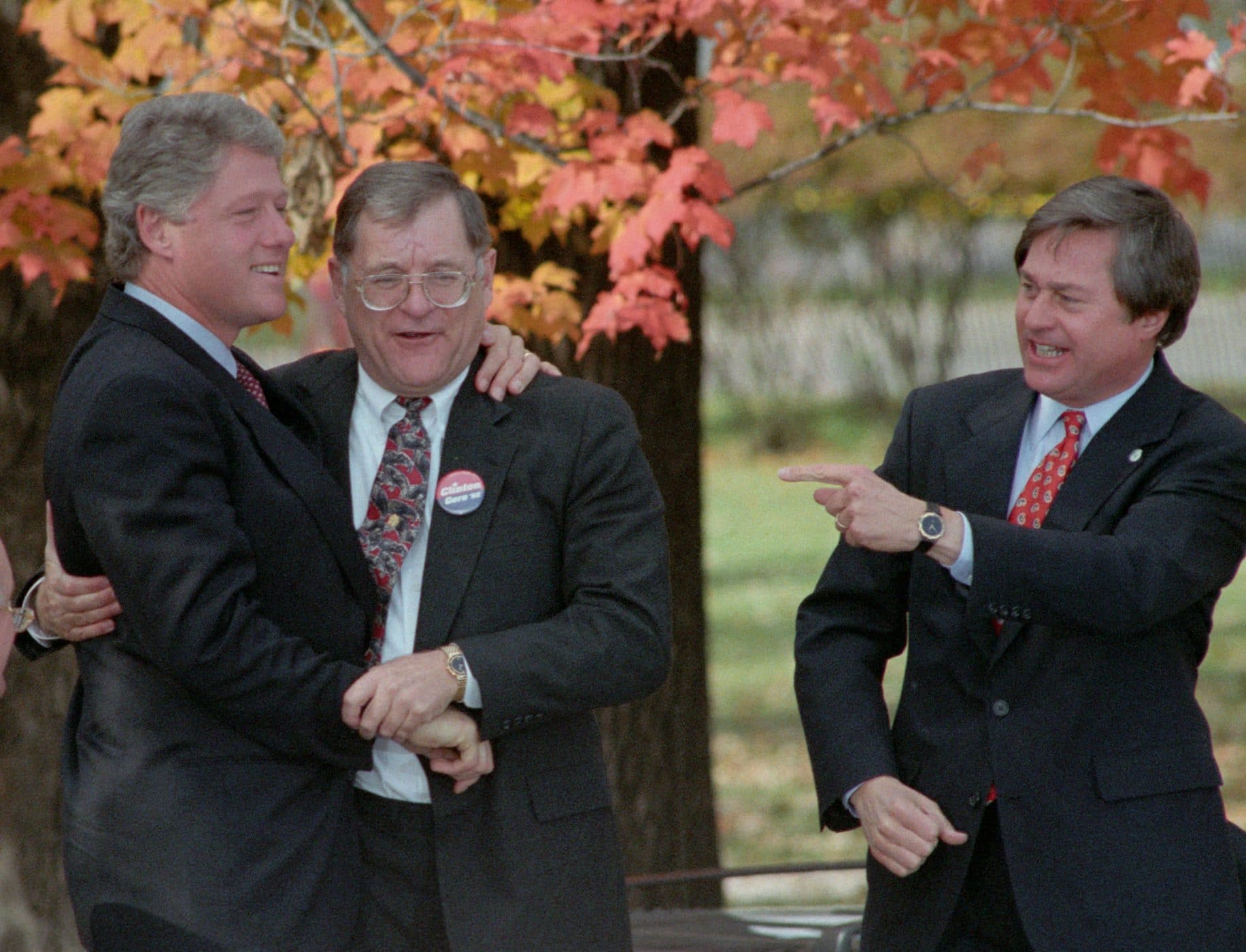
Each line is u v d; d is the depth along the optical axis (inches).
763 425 2876.5
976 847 368.8
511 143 558.9
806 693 388.2
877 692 387.9
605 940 372.5
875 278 2839.6
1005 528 346.9
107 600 350.9
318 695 340.2
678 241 591.8
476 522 370.0
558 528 376.8
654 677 370.6
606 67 625.3
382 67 538.6
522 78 526.3
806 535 2190.0
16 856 645.9
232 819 341.1
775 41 543.8
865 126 597.0
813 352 2903.5
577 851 371.9
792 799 1166.3
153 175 345.4
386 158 548.7
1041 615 345.1
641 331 677.3
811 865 489.7
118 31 605.3
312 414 387.5
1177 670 362.9
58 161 531.8
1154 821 350.3
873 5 563.8
